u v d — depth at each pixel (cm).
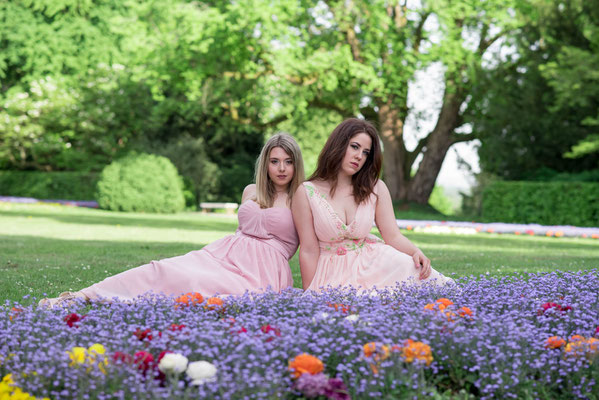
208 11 1614
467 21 1789
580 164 1778
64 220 1355
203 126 2611
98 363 201
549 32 1670
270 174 376
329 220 360
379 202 378
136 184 1905
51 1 2661
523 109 1769
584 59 1476
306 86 1836
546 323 268
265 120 2502
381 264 355
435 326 234
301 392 197
